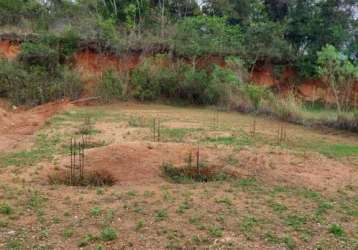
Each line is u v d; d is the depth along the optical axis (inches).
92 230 226.1
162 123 606.2
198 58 1035.9
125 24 1122.7
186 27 1065.5
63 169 335.3
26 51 919.0
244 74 997.8
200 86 931.3
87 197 276.7
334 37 1107.3
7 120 607.2
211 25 1082.7
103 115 685.9
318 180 336.2
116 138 471.8
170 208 259.6
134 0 1213.7
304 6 1152.8
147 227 231.5
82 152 360.8
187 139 472.1
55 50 946.7
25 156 383.6
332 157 418.3
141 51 1026.7
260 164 363.6
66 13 1113.4
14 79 872.3
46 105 824.3
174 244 212.8
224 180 330.3
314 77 1116.5
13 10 1085.1
